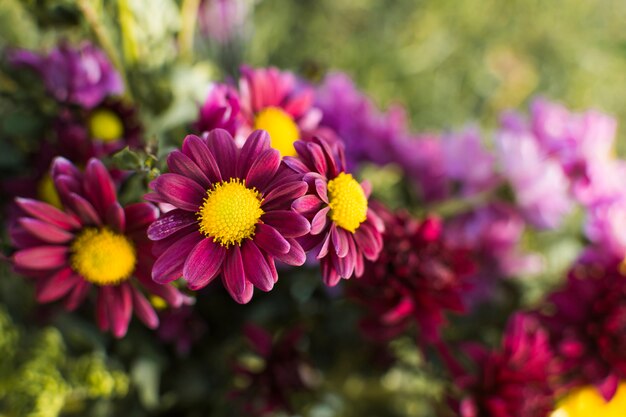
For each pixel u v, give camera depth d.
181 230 0.21
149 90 0.31
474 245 0.38
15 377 0.31
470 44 0.67
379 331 0.31
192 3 0.33
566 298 0.33
